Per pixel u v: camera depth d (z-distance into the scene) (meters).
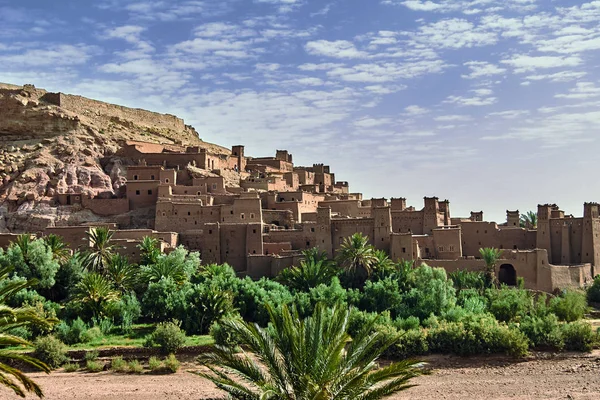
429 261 99.44
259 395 36.94
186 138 154.88
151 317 85.00
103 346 74.81
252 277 97.88
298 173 145.00
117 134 134.62
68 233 101.44
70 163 120.38
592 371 69.00
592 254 104.75
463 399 61.12
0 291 36.59
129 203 113.75
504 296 88.44
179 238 104.25
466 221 111.06
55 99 133.12
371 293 85.44
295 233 104.19
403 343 74.06
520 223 132.75
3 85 135.50
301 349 37.22
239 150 141.12
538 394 62.41
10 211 112.62
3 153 122.19
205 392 63.12
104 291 82.00
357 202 120.94
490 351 74.38
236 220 106.56
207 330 80.25
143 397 62.00
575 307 86.75
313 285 88.94
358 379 35.88
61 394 62.75
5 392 62.94
